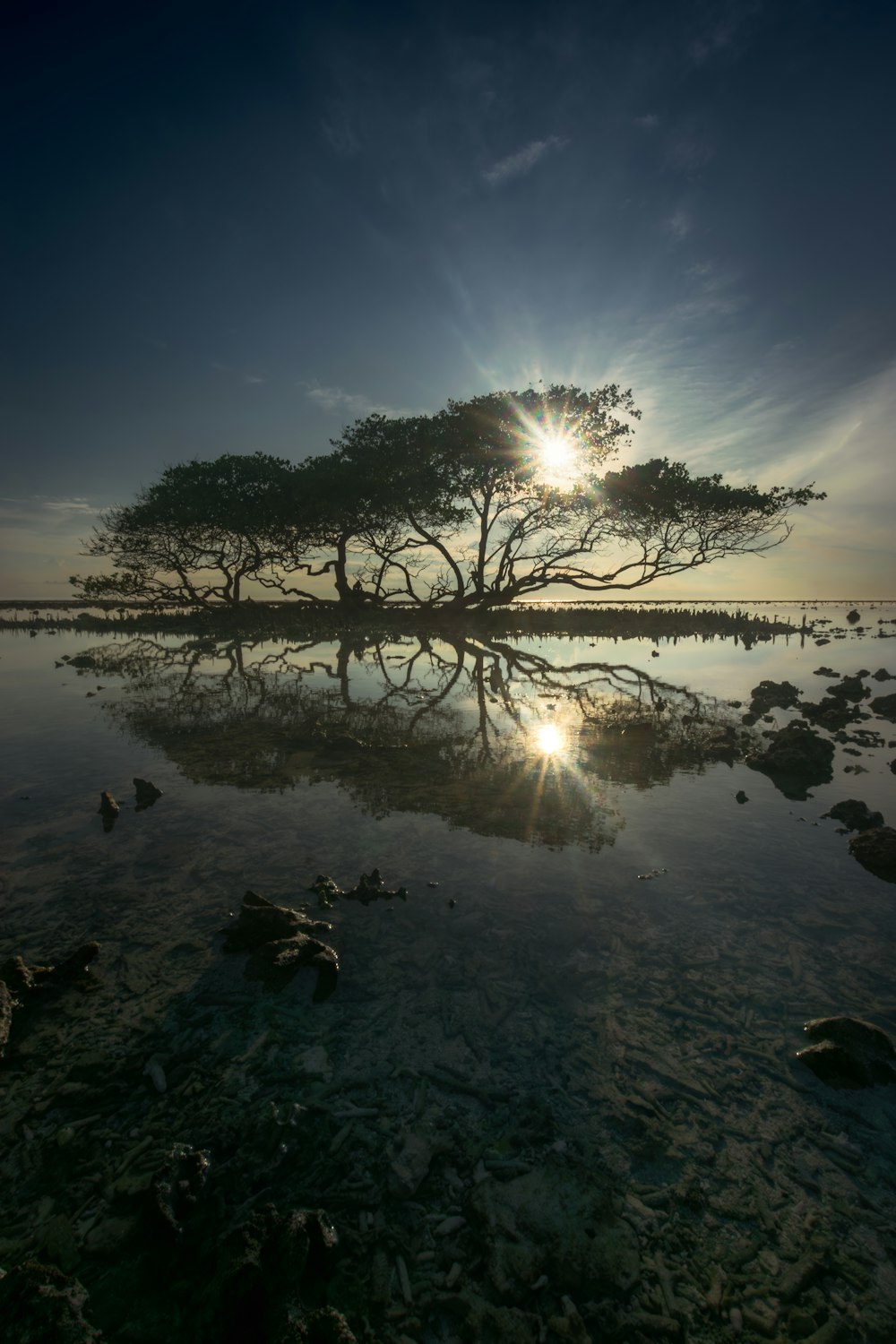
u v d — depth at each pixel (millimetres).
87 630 31234
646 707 12062
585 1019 3438
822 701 12258
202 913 4543
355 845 5680
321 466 31797
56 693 13430
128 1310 2084
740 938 4184
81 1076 3068
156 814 6391
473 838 5844
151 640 26000
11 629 31656
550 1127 2762
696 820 6285
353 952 4078
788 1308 2072
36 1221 2375
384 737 9688
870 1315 2051
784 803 6801
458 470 29406
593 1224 2348
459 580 33625
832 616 49875
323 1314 2012
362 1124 2787
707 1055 3184
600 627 33000
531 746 9188
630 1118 2811
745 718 11117
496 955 4020
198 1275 2191
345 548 35219
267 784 7383
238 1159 2619
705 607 75500
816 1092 2951
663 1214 2391
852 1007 3514
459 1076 3047
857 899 4680
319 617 35625
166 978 3822
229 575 37719
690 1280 2170
